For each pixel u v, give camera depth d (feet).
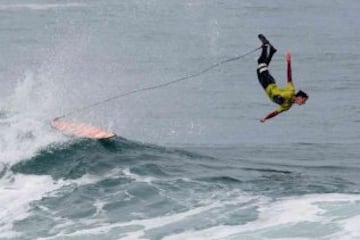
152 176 228.22
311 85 476.13
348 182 232.73
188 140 331.57
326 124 374.02
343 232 173.99
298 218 184.85
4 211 202.08
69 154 245.86
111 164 238.48
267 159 285.23
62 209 202.49
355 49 599.16
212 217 191.42
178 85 460.96
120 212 198.49
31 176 230.68
